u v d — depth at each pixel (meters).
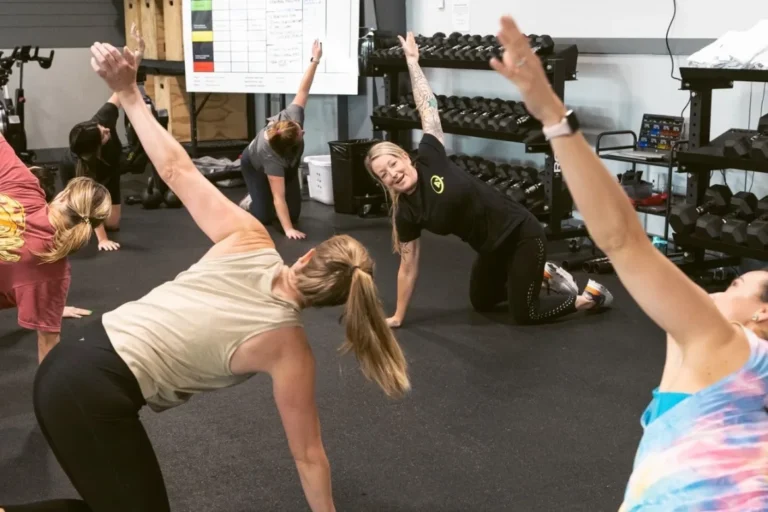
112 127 5.50
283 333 1.89
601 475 2.66
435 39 6.05
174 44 8.01
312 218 6.50
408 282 3.90
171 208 6.91
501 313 4.23
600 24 5.45
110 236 5.95
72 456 1.87
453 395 3.28
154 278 4.93
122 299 4.53
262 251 1.98
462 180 3.70
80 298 4.54
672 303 1.26
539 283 3.92
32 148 8.73
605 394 3.27
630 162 5.05
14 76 8.53
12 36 8.52
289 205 6.12
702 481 1.26
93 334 1.93
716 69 4.11
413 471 2.70
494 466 2.73
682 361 1.33
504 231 3.81
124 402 1.87
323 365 3.60
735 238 4.13
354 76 6.71
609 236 1.23
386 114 6.48
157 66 8.20
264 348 1.88
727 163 4.15
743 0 4.62
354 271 1.85
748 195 4.30
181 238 5.90
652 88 5.21
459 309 4.31
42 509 1.96
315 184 7.05
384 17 6.89
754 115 4.69
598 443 2.87
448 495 2.56
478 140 6.59
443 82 6.80
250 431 3.00
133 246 5.68
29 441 2.93
